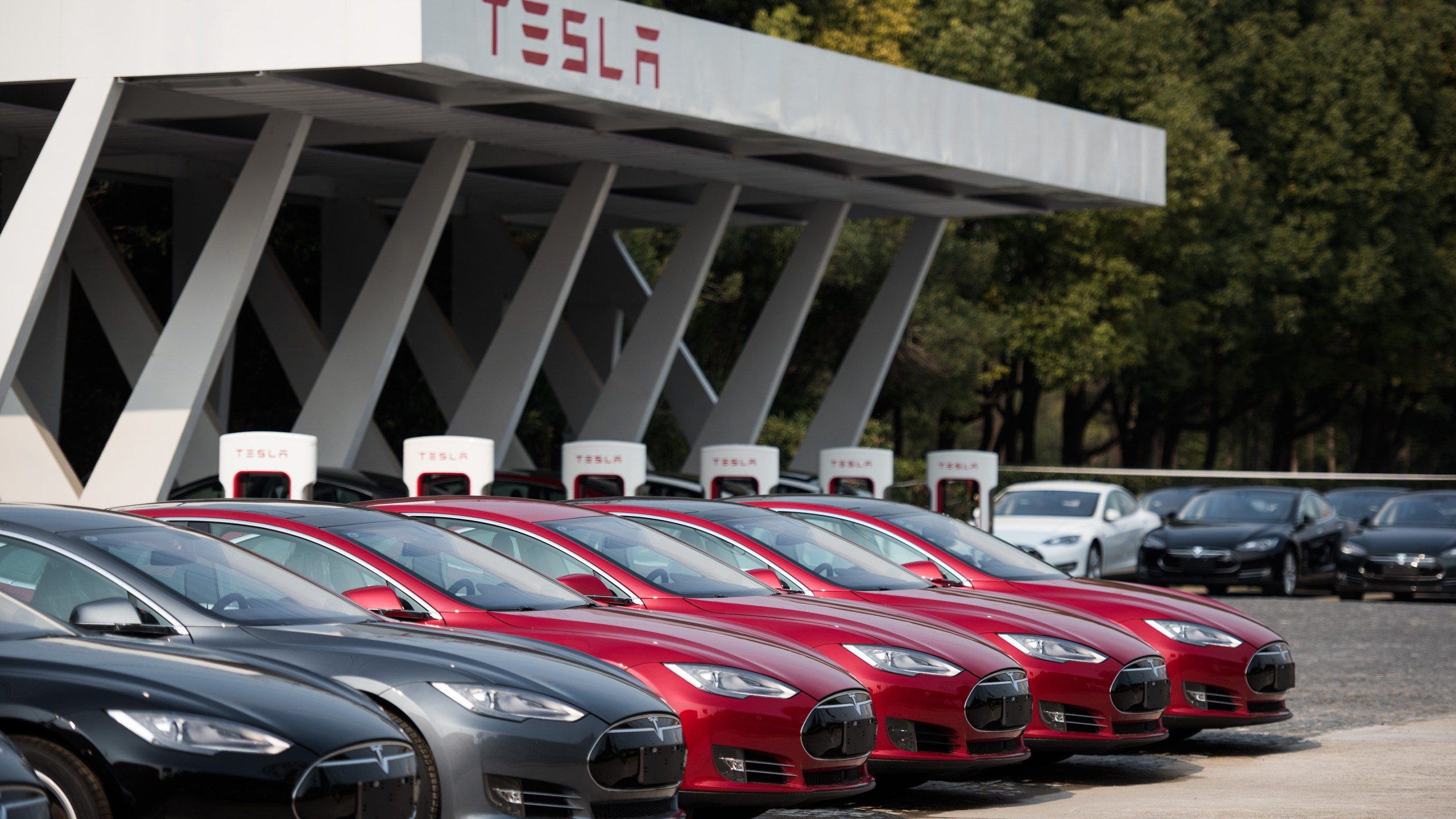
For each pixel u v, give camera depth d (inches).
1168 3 2903.5
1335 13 3233.3
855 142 1323.8
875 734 535.2
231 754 338.6
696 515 709.3
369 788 356.2
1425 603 1579.7
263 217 1165.1
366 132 1304.1
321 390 1289.4
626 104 1131.3
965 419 3152.1
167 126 1314.0
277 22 1009.5
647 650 494.3
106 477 1146.0
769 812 586.2
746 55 1226.6
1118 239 2738.7
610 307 1971.0
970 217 1812.3
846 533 780.6
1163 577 1612.9
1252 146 3225.9
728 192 1567.4
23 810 297.1
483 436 1408.7
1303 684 973.2
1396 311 3287.4
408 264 1291.8
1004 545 813.2
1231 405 3971.5
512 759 405.1
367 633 433.1
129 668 349.7
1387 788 636.1
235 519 518.6
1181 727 717.3
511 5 1042.7
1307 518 1683.1
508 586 532.7
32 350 1453.0
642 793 427.8
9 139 1384.1
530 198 1808.6
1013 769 699.4
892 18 2497.5
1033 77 2802.7
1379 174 3191.4
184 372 1152.8
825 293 2561.5
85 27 1048.8
